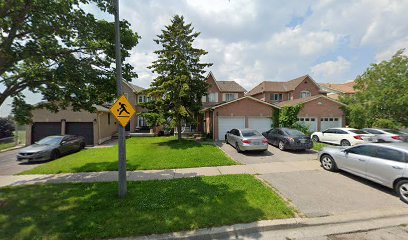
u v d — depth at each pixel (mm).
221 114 18297
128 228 3830
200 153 11516
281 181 6719
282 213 4430
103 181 6930
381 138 12242
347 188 6031
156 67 15758
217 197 5258
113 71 7008
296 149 12031
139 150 13008
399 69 15508
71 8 5309
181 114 14750
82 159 10445
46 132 17266
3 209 4723
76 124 17453
